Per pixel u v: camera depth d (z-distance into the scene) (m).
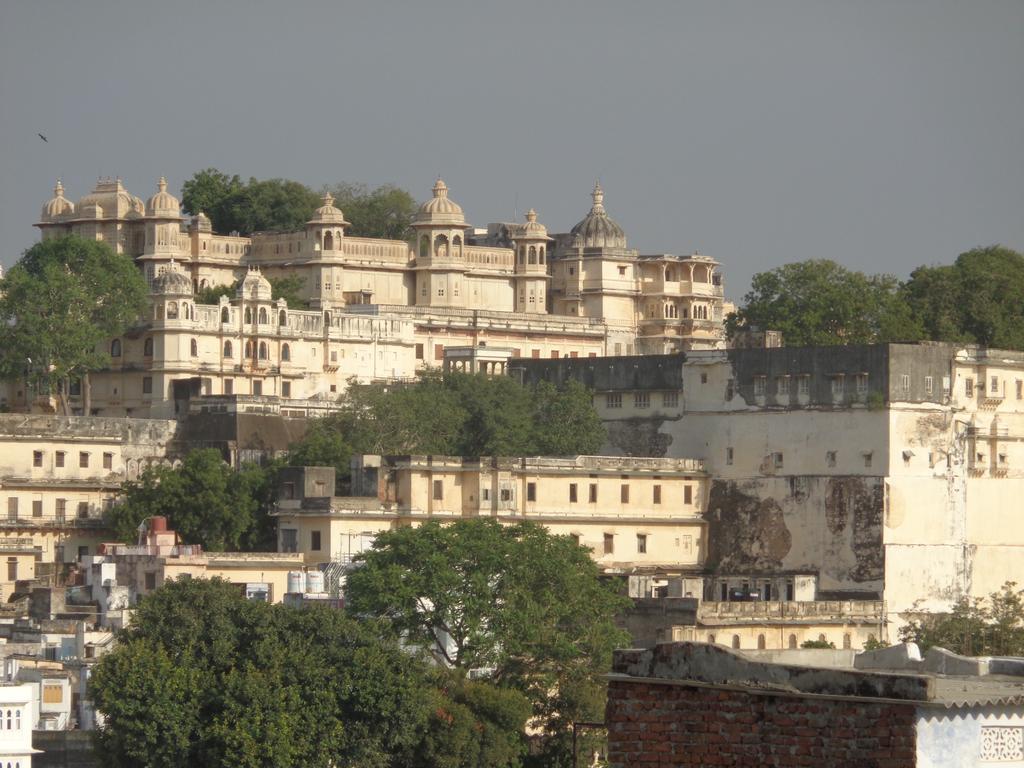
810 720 80.38
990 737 80.25
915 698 79.62
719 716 81.81
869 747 79.44
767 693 81.12
